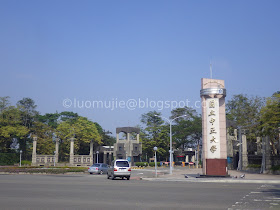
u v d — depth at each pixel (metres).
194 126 72.00
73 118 80.62
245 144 45.28
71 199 12.91
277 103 37.59
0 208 10.45
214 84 31.23
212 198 13.66
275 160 37.56
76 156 62.81
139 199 13.10
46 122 87.69
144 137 81.88
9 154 61.66
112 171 28.44
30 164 60.50
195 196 14.35
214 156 30.11
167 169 55.06
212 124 30.48
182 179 28.30
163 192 16.05
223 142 30.28
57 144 62.78
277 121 34.44
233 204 11.90
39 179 26.25
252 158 43.81
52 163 61.41
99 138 71.81
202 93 30.86
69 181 24.06
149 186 20.02
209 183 24.05
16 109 64.88
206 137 30.69
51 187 18.25
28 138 68.94
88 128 70.50
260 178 28.81
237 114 60.16
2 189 16.75
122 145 69.31
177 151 80.44
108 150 77.00
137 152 69.75
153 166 69.19
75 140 70.00
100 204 11.59
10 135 63.97
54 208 10.58
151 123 82.94
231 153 49.72
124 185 20.64
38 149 68.31
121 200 12.76
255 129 42.56
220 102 31.06
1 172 38.25
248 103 59.25
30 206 10.94
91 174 38.62
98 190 16.75
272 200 13.16
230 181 26.17
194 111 87.06
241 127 46.00
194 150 80.25
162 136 77.56
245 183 24.41
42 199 12.80
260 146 48.38
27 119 68.81
